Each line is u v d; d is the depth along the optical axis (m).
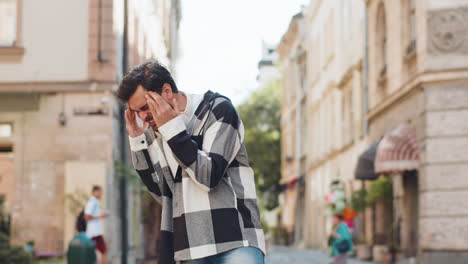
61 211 17.30
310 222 36.50
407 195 17.38
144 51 23.53
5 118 17.56
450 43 14.70
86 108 17.45
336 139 28.31
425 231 14.66
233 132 3.10
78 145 17.41
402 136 15.59
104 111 17.41
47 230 17.23
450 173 14.58
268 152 50.50
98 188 12.91
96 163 17.25
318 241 33.44
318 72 33.81
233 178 3.14
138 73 3.05
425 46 14.84
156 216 22.92
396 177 18.03
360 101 23.06
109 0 17.67
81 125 17.45
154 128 3.15
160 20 29.11
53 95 17.58
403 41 17.31
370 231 21.44
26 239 17.22
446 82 14.70
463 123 14.62
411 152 15.47
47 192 17.39
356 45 23.70
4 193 17.61
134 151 3.34
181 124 2.99
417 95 15.32
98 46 17.56
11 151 17.83
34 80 17.58
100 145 17.36
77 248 10.01
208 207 3.05
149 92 3.03
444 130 14.67
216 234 3.03
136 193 19.98
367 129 21.67
